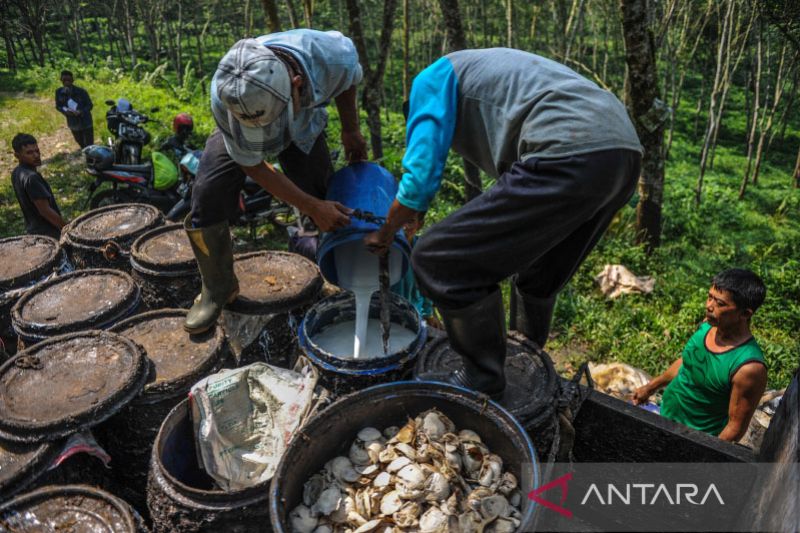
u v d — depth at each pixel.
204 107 15.41
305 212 2.29
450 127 1.87
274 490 1.61
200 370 2.54
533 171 1.71
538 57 1.88
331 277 2.60
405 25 14.53
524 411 2.01
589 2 19.42
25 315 2.91
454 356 2.32
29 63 23.75
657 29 15.84
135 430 2.48
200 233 2.60
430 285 1.84
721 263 9.77
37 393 2.36
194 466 2.31
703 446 2.18
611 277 7.51
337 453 1.90
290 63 2.08
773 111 16.83
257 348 2.99
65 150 11.11
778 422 1.81
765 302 7.46
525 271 2.29
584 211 1.73
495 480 1.75
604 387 4.57
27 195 5.34
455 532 1.60
